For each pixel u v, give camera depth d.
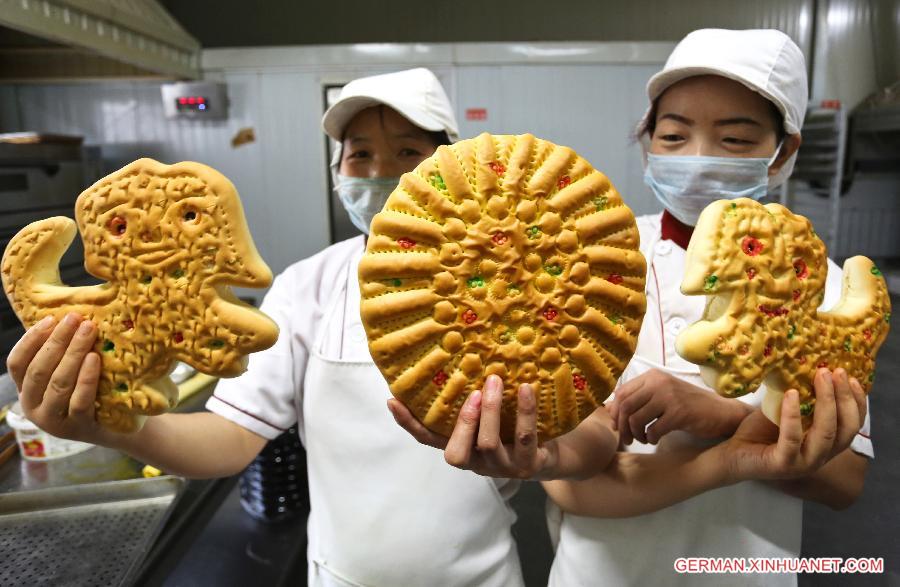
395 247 0.65
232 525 1.58
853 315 0.72
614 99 2.72
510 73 2.70
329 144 2.80
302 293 1.12
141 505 1.18
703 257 0.64
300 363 1.11
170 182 0.64
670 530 0.95
